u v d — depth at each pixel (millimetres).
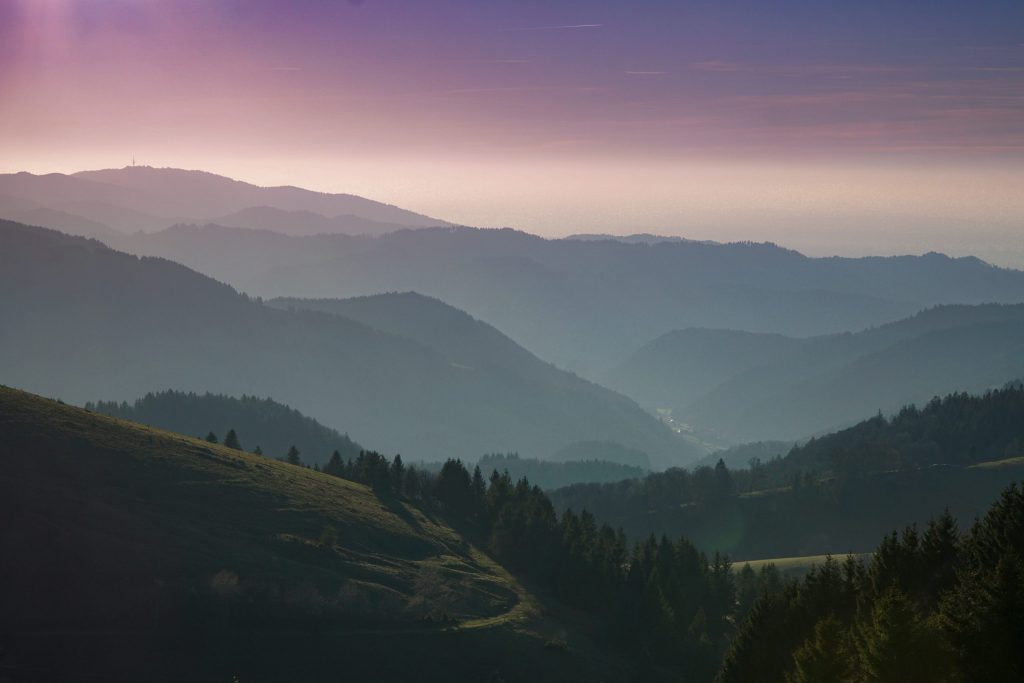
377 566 117938
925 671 52562
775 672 81062
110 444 126312
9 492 104625
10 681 82438
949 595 59438
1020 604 49875
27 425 121688
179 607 95375
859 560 87688
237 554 107938
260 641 96375
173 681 88000
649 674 110875
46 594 93188
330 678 94625
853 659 59688
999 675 49188
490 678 101188
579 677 105938
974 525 76000
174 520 112125
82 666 86562
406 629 104688
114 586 96000
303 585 104875
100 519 106062
